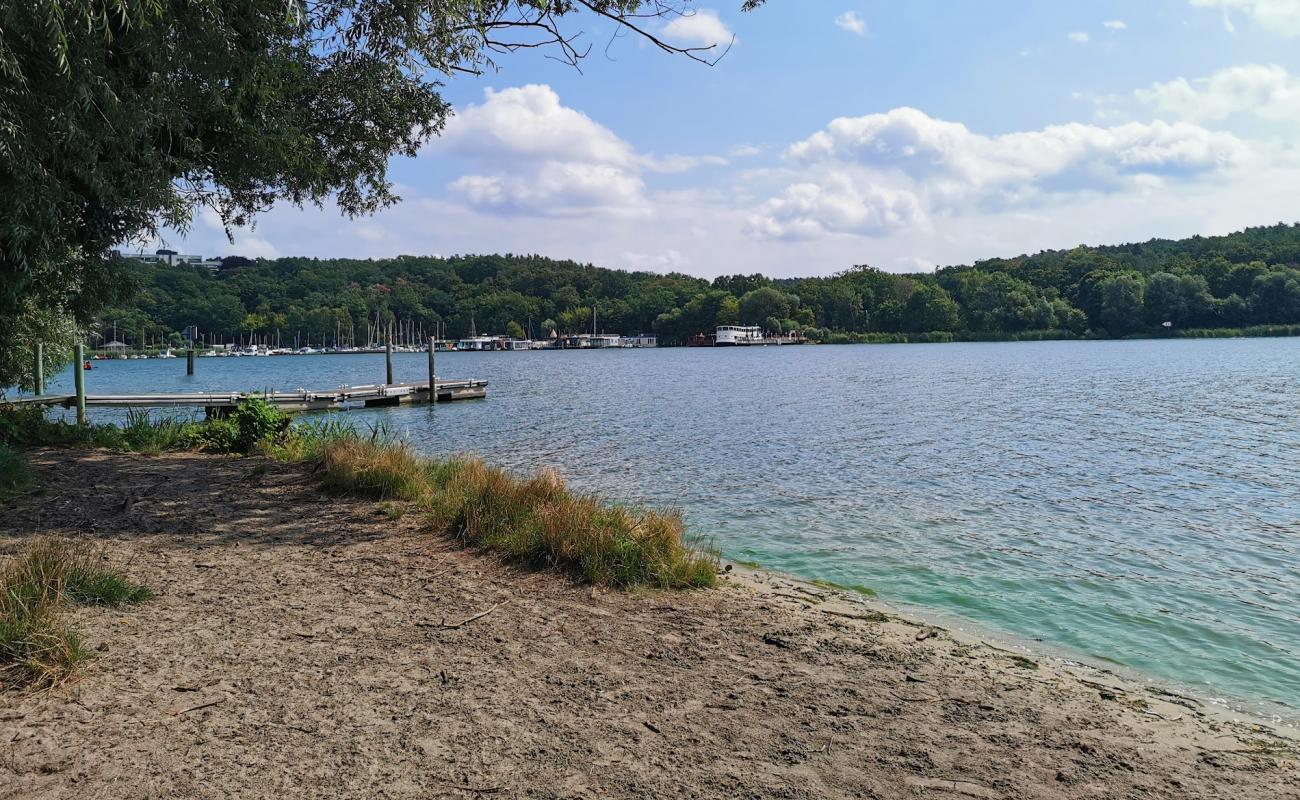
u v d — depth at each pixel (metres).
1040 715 4.59
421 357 130.75
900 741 4.05
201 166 10.62
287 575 6.61
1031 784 3.66
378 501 9.93
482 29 9.83
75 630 4.80
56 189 8.14
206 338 132.75
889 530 10.41
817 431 21.97
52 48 6.55
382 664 4.70
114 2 6.65
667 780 3.47
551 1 9.59
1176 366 54.88
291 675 4.46
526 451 18.50
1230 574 8.38
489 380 53.53
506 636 5.34
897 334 142.25
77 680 4.21
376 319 160.75
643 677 4.74
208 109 9.31
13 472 9.83
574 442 20.17
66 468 11.61
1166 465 15.63
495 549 7.59
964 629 6.55
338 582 6.46
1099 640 6.41
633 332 176.25
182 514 8.78
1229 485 13.50
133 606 5.53
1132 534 10.14
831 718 4.30
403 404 32.25
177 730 3.71
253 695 4.16
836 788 3.49
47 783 3.19
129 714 3.86
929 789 3.54
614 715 4.16
